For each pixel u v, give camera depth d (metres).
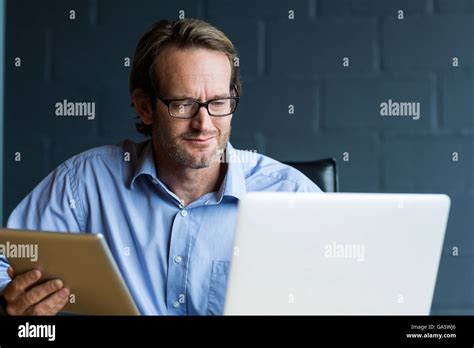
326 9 3.22
